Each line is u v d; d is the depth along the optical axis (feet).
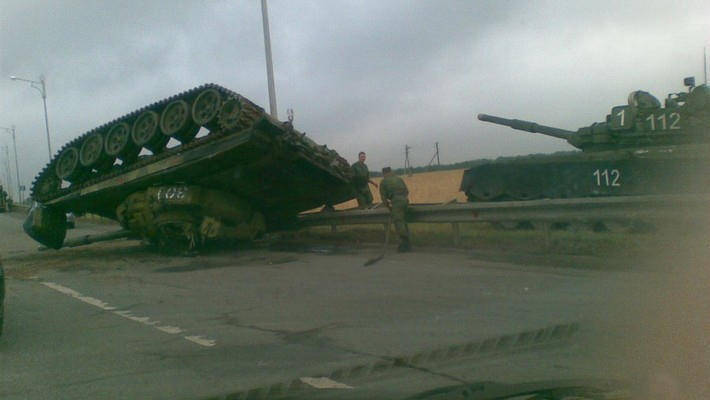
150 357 22.11
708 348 20.29
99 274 45.01
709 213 38.11
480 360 20.11
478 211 46.50
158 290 36.63
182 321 27.84
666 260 36.83
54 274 46.37
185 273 43.06
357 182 58.08
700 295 27.68
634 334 22.31
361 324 25.55
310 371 19.57
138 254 57.00
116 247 66.33
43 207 62.39
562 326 23.72
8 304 33.55
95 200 60.39
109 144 57.72
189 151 49.78
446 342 22.25
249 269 43.19
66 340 25.05
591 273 34.68
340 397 16.43
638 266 35.81
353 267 41.47
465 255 44.09
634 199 40.01
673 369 18.30
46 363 21.71
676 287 29.71
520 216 44.57
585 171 59.93
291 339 23.73
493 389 13.91
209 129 51.39
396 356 20.86
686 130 56.65
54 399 17.97
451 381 18.07
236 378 19.20
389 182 48.06
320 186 54.75
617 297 28.32
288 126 47.57
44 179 64.39
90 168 60.64
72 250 65.57
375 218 52.16
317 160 51.11
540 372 18.58
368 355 21.11
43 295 36.68
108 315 29.99
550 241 43.68
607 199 41.09
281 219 59.47
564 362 19.52
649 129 58.65
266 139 46.50
